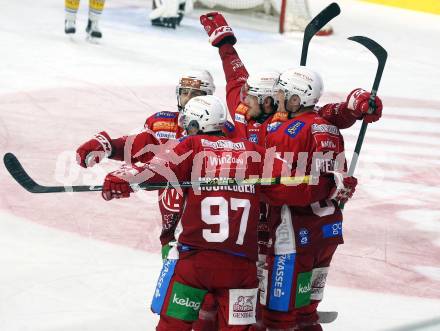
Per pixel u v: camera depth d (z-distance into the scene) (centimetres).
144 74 3522
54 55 3672
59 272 1634
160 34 4434
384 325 1522
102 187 1173
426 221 2152
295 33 4897
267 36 4712
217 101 1247
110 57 3766
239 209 1190
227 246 1168
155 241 1841
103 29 4372
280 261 1297
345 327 1499
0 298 1498
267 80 1391
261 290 1320
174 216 1324
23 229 1839
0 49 3662
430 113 3469
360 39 1362
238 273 1177
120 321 1445
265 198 1270
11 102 2895
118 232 1875
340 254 1869
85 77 3359
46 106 2884
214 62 3928
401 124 3234
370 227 2067
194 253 1170
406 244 1973
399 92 3806
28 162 2294
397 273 1794
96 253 1745
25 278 1593
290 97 1336
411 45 4956
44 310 1466
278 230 1297
